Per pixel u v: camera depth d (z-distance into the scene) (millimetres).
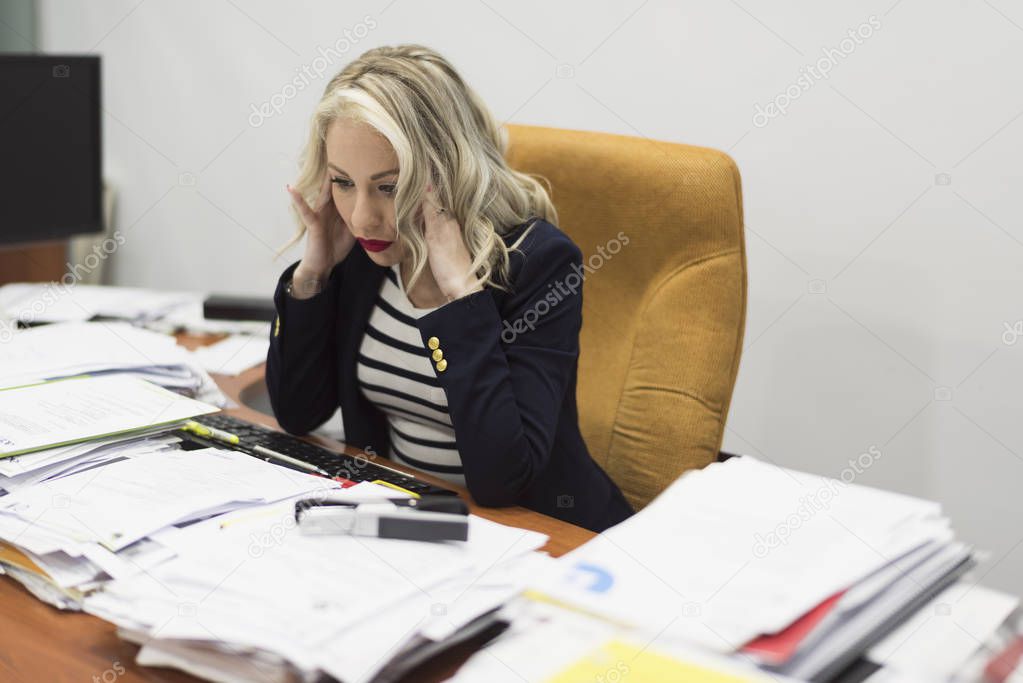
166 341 1578
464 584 846
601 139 1590
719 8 1938
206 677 777
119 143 3018
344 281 1477
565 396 1413
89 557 883
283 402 1447
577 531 1124
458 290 1301
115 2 2912
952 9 1696
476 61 2283
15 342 1525
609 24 2080
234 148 2752
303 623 762
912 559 881
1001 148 1694
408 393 1413
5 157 2029
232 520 967
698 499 979
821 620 778
